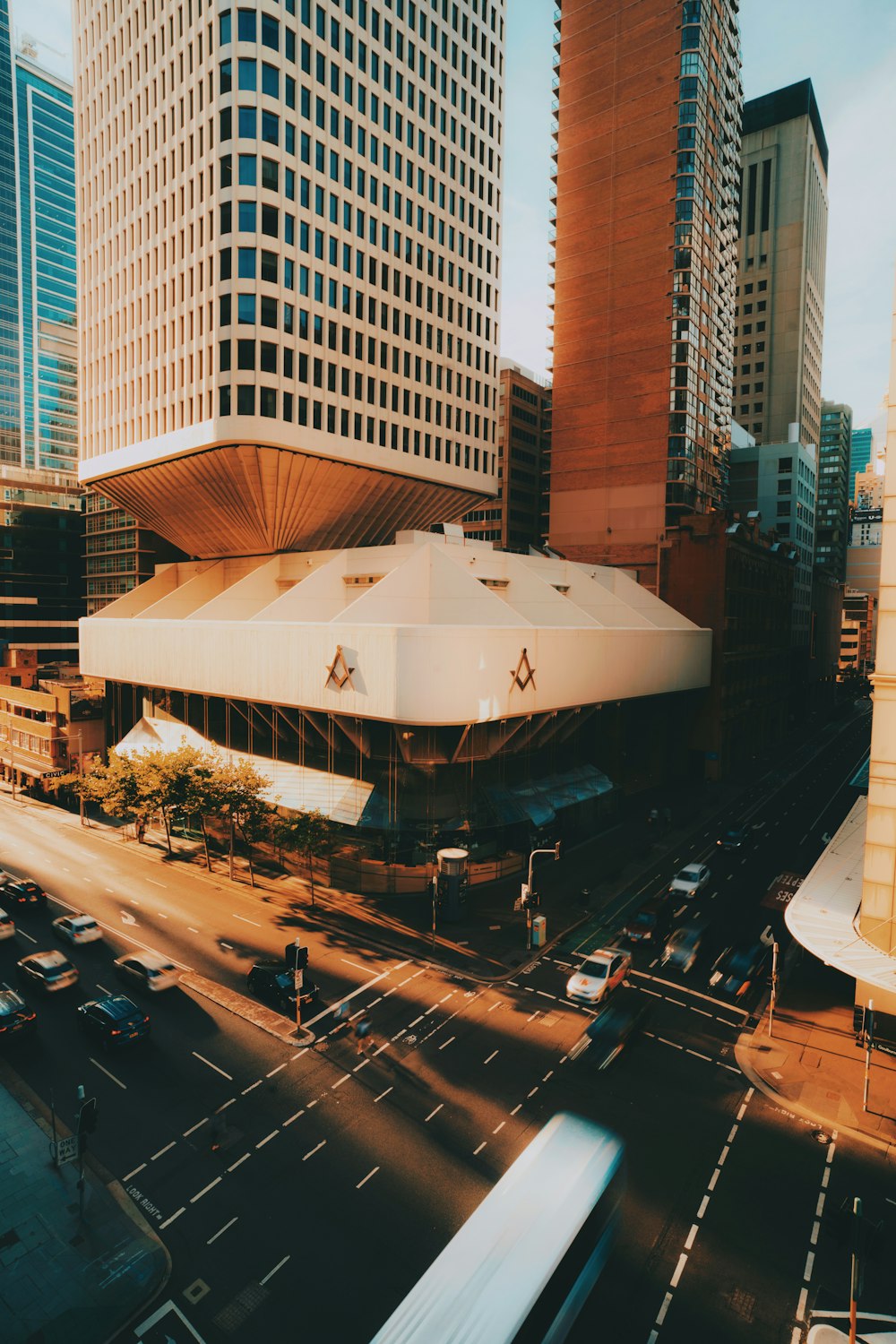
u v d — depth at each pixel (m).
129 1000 28.64
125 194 68.81
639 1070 26.61
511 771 49.66
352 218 64.06
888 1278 18.03
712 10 84.25
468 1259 12.98
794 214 134.62
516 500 128.50
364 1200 20.14
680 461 81.94
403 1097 24.70
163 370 64.06
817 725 121.06
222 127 56.06
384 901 42.62
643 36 83.25
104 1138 22.53
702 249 84.62
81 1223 19.23
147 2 64.12
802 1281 17.86
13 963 34.16
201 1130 22.91
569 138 89.81
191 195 59.84
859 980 28.86
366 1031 28.02
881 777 27.69
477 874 45.41
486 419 81.94
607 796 57.97
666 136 81.81
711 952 36.47
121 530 117.44
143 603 74.31
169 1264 18.03
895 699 27.47
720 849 52.19
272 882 45.66
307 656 45.22
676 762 74.75
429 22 72.19
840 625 169.50
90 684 79.12
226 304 56.53
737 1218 19.73
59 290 175.00
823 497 183.75
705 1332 16.50
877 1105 24.83
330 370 62.53
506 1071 26.33
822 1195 20.64
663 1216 19.72
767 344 137.38
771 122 136.12
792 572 105.25
